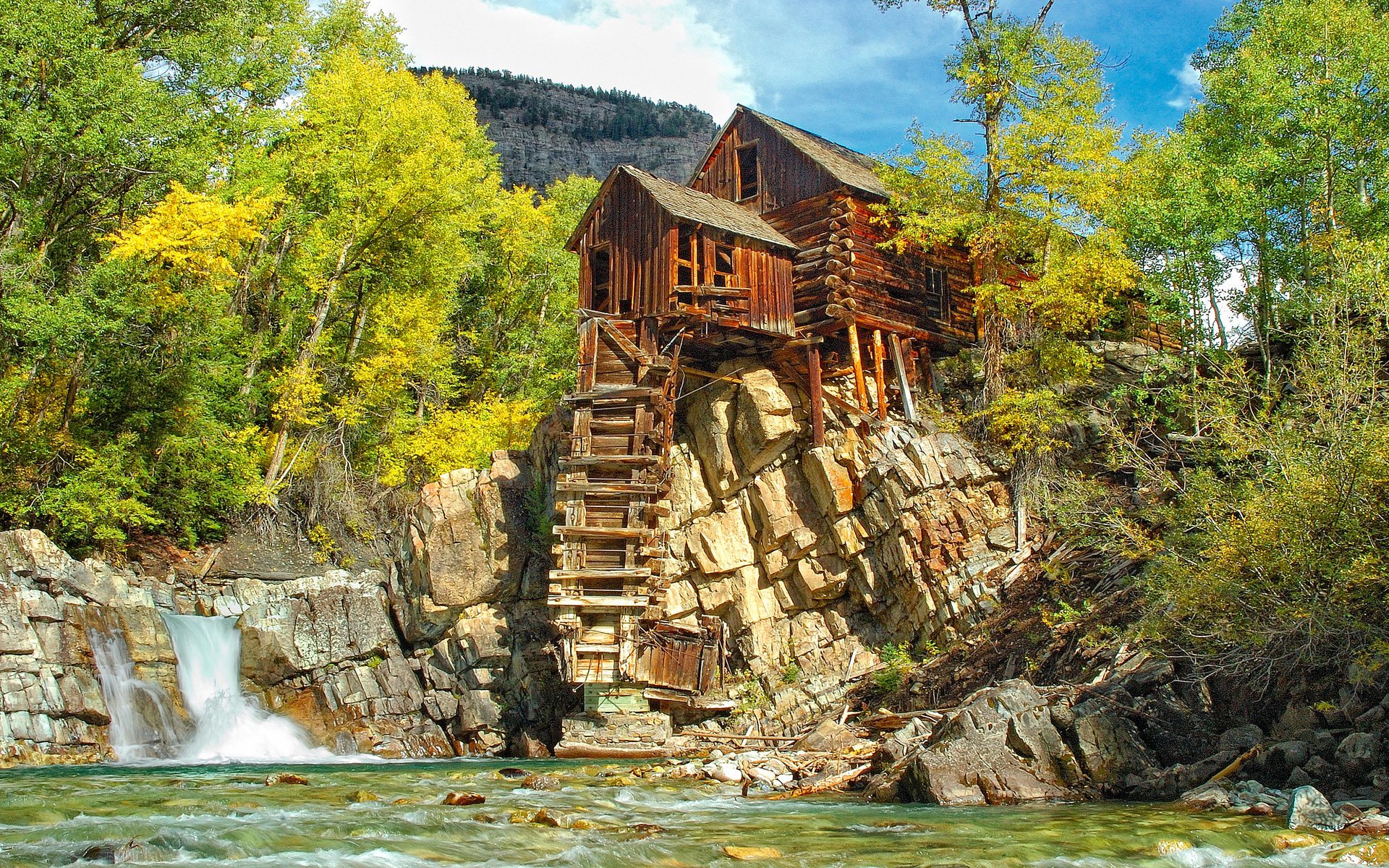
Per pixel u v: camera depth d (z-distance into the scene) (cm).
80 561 2319
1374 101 2219
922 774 1382
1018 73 2702
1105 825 1132
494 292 4125
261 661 2478
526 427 3294
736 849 982
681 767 1741
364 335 3406
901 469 2458
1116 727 1430
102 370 2566
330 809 1199
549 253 4056
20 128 2345
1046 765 1395
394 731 2500
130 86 2517
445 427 3114
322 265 3100
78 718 2089
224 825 1061
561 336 3856
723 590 2556
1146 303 2770
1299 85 2275
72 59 2472
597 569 2388
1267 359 2105
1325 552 1356
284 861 905
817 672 2428
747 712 2386
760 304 2641
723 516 2605
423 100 3441
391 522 2983
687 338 2617
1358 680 1312
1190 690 1517
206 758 2202
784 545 2550
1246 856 991
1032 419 2412
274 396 3106
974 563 2355
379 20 3866
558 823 1134
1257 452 1773
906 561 2397
